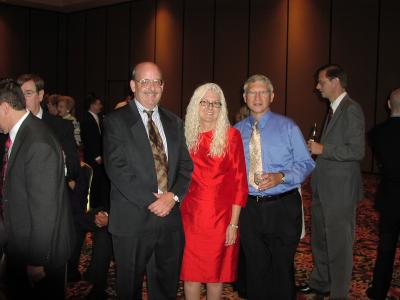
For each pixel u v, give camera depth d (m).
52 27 16.11
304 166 2.68
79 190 3.15
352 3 9.55
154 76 2.44
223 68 11.98
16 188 2.10
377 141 3.07
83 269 3.93
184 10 12.81
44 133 2.15
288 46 10.66
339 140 2.96
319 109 10.15
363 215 6.14
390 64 9.07
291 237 2.70
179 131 2.57
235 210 2.63
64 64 16.48
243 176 2.63
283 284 2.73
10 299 2.28
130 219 2.40
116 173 2.36
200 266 2.62
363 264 4.18
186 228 2.64
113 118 2.43
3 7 14.94
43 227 2.05
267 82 2.73
